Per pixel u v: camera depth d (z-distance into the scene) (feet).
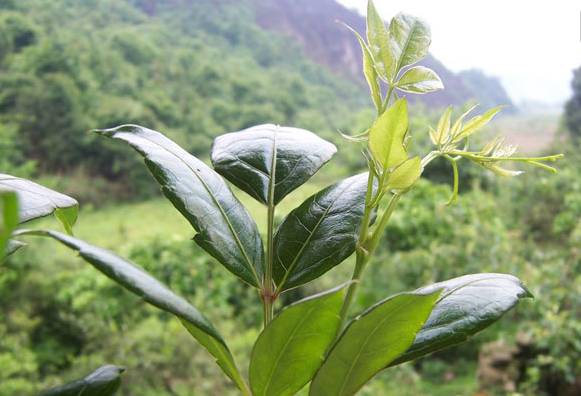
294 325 1.30
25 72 67.15
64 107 64.28
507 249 20.06
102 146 63.82
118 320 19.45
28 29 73.97
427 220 21.15
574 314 15.99
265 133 1.94
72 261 24.97
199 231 1.60
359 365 1.42
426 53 1.57
